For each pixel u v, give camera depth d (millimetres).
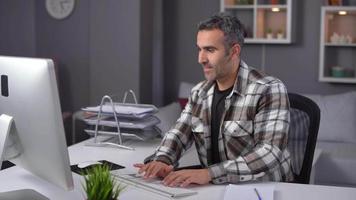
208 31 1754
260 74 1888
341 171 3330
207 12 4691
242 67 1889
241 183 1637
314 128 1969
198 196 1501
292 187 1586
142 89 4590
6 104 1389
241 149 1844
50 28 4996
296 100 2061
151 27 4762
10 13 5051
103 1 4527
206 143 1934
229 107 1865
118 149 2197
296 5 4430
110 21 4523
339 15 4332
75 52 4957
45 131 1303
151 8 4734
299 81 4520
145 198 1471
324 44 4219
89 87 4938
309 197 1484
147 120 2318
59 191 1521
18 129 1381
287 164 1718
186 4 4734
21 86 1318
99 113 2270
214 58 1763
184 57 4801
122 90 4543
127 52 4496
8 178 1656
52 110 1270
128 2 4449
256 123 1804
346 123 3822
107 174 1222
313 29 4434
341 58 4355
